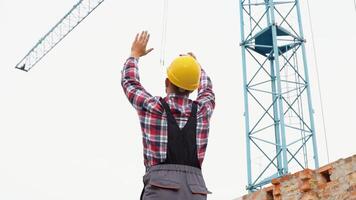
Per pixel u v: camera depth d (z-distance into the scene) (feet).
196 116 14.90
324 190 63.41
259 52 127.34
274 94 117.39
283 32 123.24
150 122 14.40
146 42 16.47
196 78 15.08
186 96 15.20
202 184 14.26
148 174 14.12
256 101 115.75
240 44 125.49
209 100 16.05
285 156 107.96
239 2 129.39
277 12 123.34
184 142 14.30
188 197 13.85
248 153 112.37
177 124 14.48
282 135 110.22
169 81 15.12
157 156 14.15
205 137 14.93
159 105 14.55
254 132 114.42
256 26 125.49
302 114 114.52
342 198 61.16
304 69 119.85
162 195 13.78
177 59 15.34
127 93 15.12
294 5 125.90
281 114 112.27
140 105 14.69
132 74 15.62
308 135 112.78
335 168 63.00
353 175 60.59
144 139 14.44
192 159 14.30
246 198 72.38
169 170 13.98
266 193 69.92
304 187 64.03
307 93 117.29
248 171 111.65
